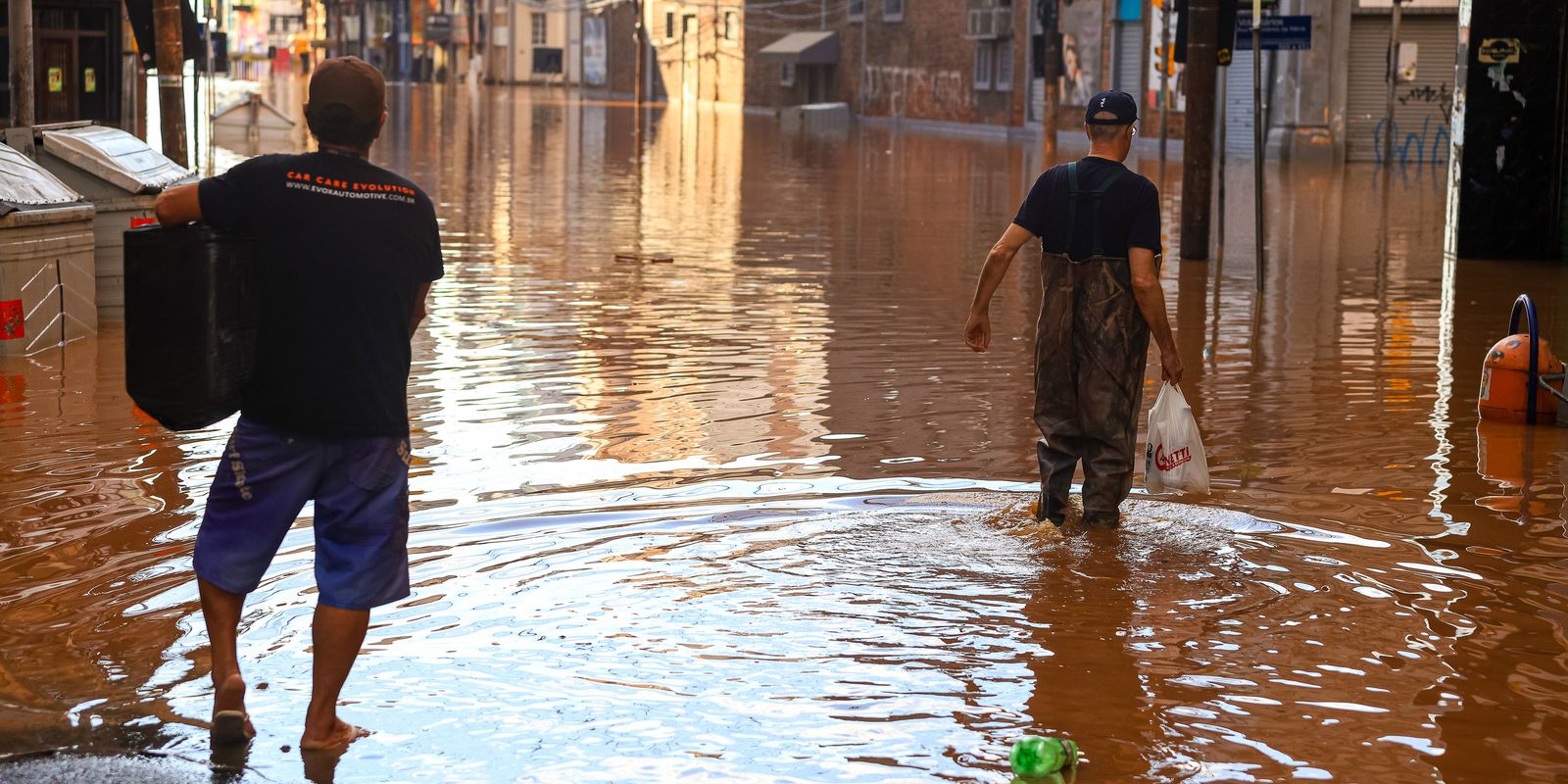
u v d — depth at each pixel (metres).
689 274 19.64
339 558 5.64
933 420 11.12
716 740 5.62
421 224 5.82
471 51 148.88
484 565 7.59
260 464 5.62
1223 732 5.74
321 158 5.71
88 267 14.28
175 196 5.55
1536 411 11.26
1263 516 8.68
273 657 6.37
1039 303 17.33
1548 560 7.90
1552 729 5.79
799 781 5.29
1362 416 11.47
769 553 7.86
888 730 5.72
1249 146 53.25
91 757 5.38
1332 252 23.36
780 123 80.75
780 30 98.12
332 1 181.62
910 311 16.64
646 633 6.70
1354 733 5.74
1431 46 49.41
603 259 21.23
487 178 36.00
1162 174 37.59
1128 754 5.54
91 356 13.36
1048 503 8.43
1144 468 9.88
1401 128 49.91
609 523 8.36
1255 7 18.58
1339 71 49.41
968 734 5.70
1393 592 7.37
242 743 5.54
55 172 15.07
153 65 20.19
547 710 5.86
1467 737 5.71
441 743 5.56
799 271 20.09
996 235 25.16
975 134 71.38
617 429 10.75
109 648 6.46
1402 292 18.83
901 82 82.88
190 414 5.54
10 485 9.06
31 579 7.34
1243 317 16.67
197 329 5.48
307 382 5.57
